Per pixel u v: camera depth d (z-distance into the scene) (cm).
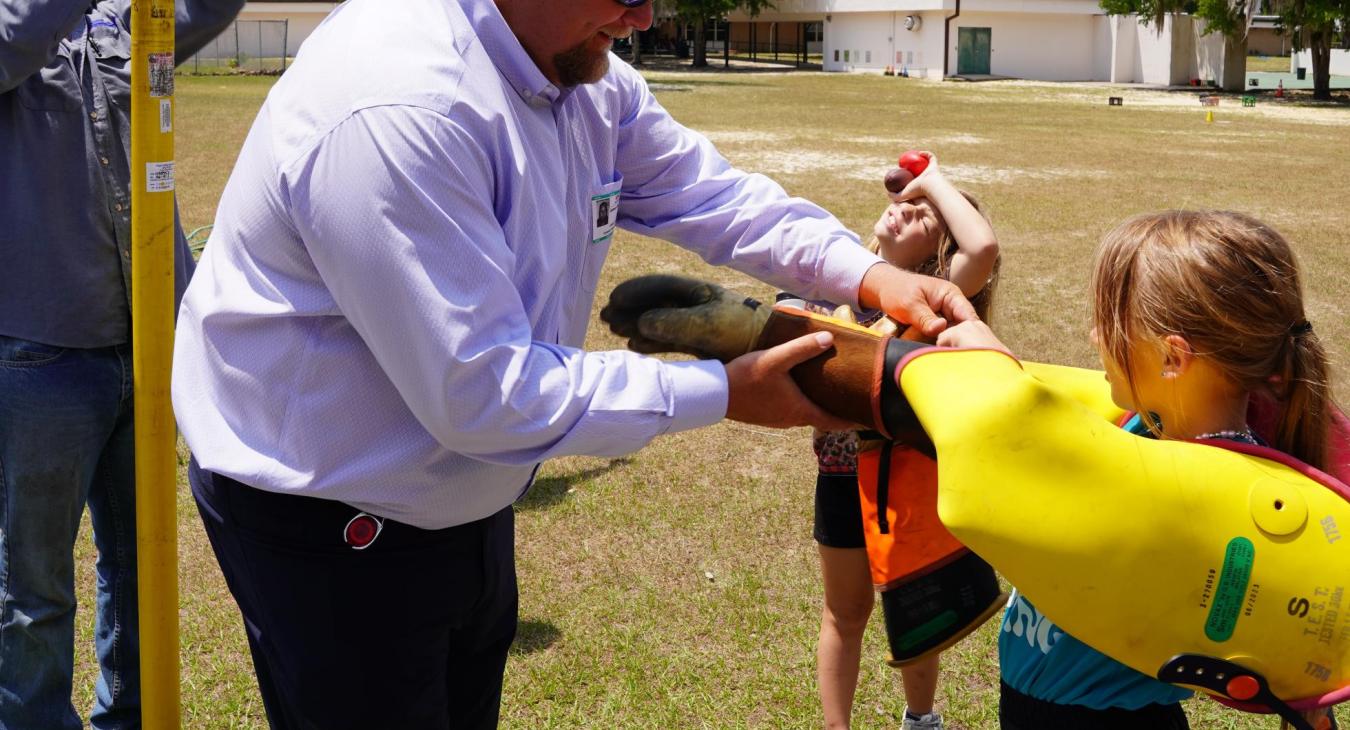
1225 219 186
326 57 182
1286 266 182
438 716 230
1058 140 2264
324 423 196
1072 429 167
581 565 442
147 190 211
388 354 179
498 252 180
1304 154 2058
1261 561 166
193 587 419
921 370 179
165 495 224
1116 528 166
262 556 212
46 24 244
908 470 242
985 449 167
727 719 343
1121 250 191
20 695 287
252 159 192
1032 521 167
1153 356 188
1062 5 5219
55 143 266
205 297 204
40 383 271
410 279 172
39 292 268
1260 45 7175
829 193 1459
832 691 309
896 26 5297
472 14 185
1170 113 3152
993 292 298
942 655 375
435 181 173
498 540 229
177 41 285
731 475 535
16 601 282
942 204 288
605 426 183
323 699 220
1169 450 171
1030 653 204
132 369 286
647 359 190
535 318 199
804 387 190
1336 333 795
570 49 189
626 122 235
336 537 207
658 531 472
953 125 2570
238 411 202
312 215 177
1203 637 168
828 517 300
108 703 311
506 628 250
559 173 202
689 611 406
